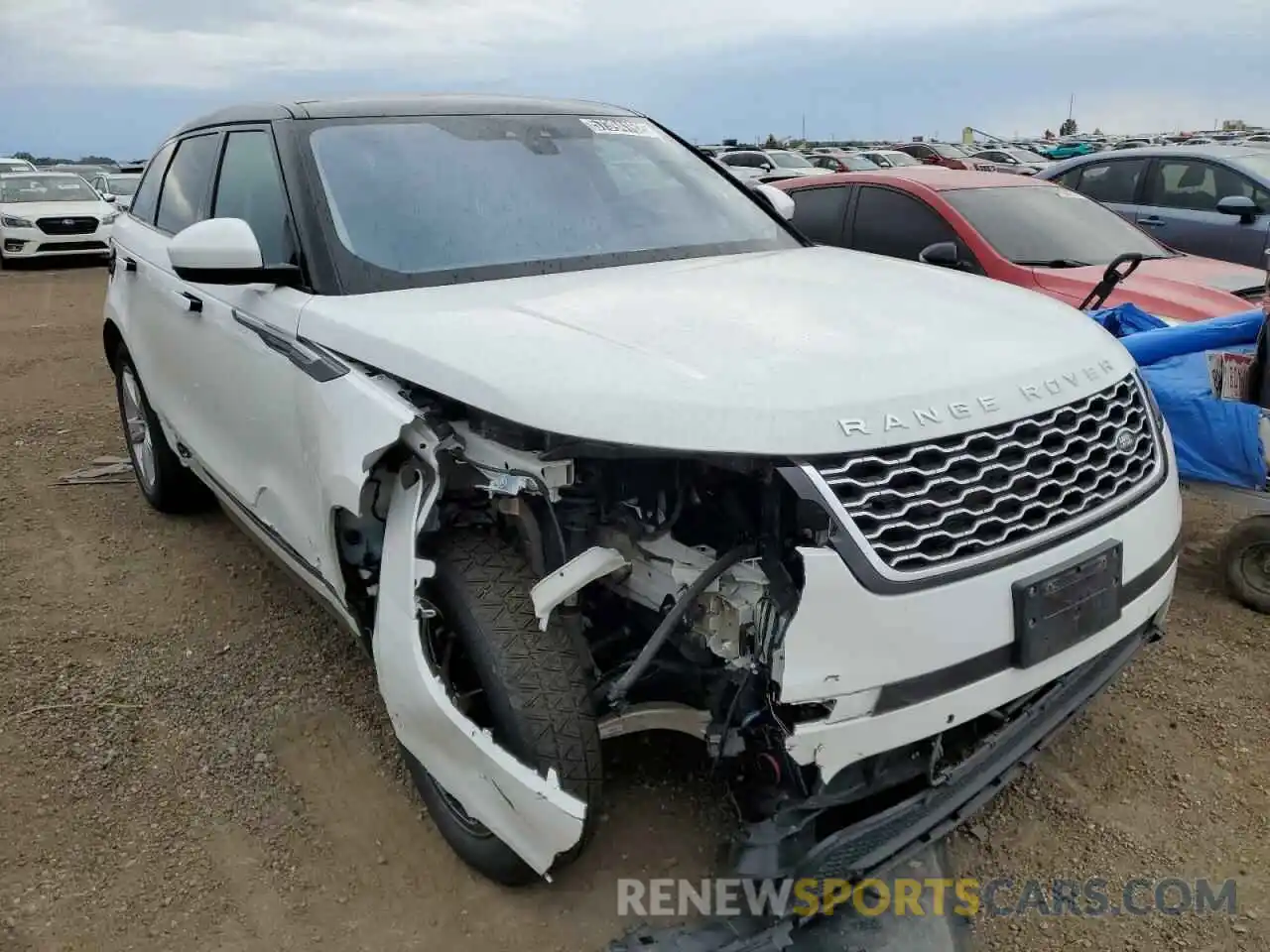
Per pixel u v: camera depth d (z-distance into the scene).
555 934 2.57
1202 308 5.61
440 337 2.61
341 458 2.70
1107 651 2.75
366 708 3.54
